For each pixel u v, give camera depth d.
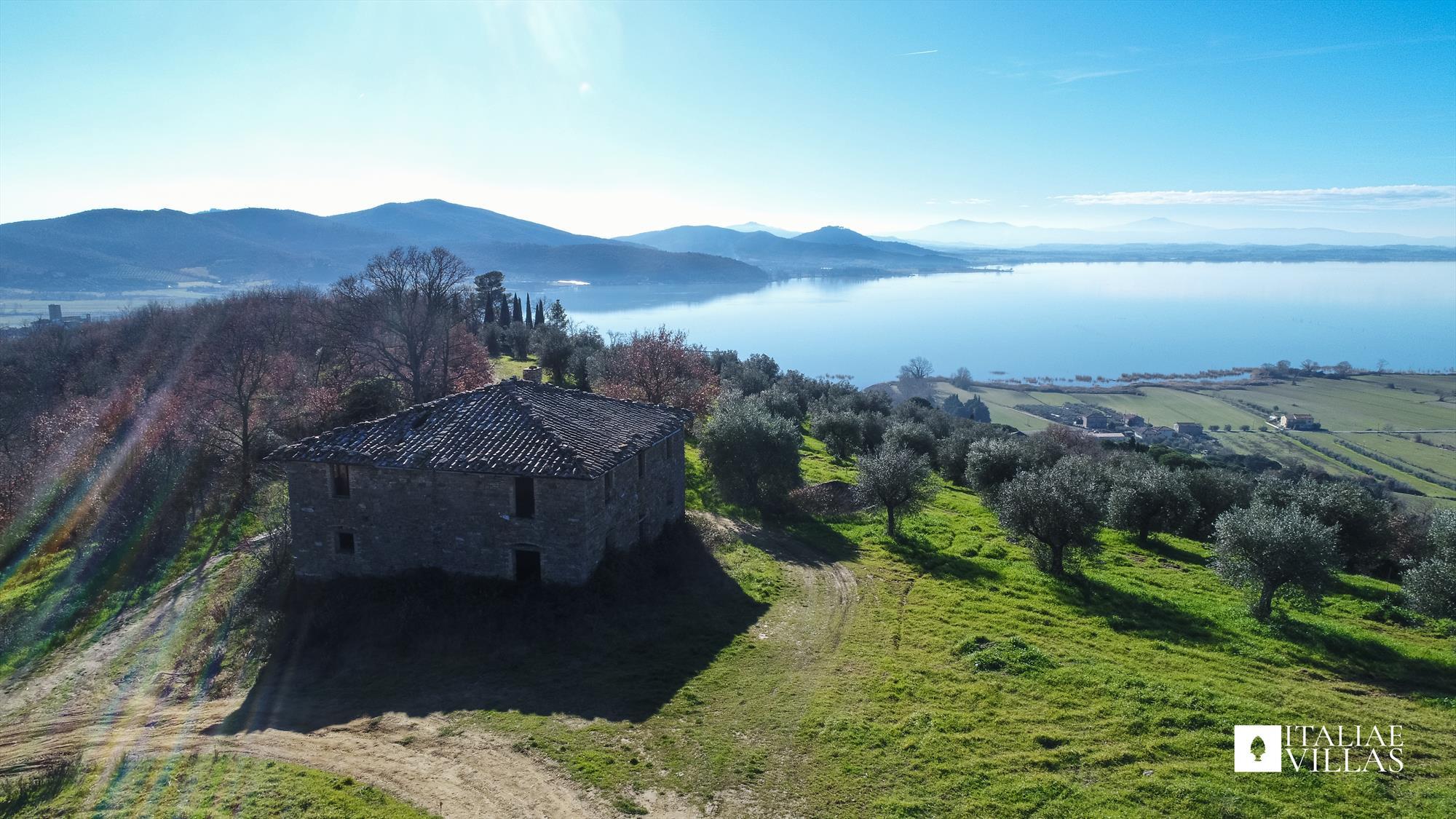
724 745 20.69
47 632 33.00
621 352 74.94
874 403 95.06
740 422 44.81
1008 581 35.19
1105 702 22.98
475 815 18.06
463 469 28.22
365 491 29.83
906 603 31.86
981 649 26.72
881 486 42.12
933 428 85.00
